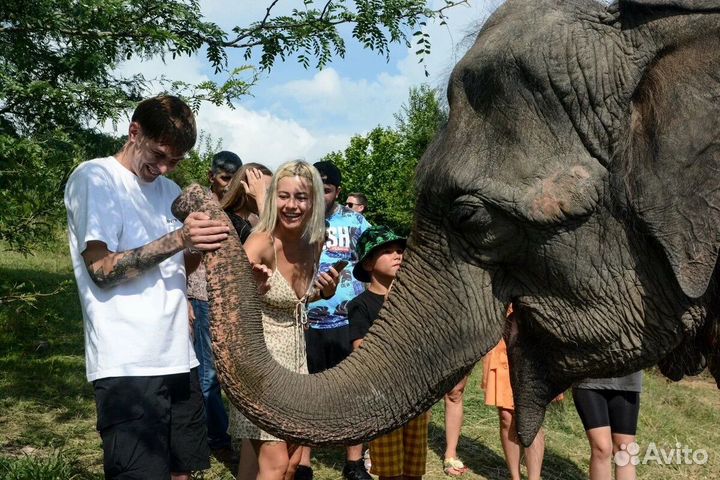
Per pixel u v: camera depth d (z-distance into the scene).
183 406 3.95
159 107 3.58
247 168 5.32
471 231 2.69
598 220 2.60
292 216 4.12
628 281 2.65
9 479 5.09
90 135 5.57
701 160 2.45
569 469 7.04
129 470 3.44
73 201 3.53
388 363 2.72
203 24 6.36
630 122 2.54
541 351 2.89
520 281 2.76
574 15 2.63
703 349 2.85
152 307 3.54
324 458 6.67
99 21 5.59
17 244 5.70
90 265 3.43
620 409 5.06
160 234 3.64
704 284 2.45
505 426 6.02
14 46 5.53
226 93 5.91
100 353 3.47
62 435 6.37
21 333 9.97
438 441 7.52
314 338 5.99
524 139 2.59
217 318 2.58
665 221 2.48
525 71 2.58
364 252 5.22
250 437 4.12
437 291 2.76
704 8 2.50
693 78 2.48
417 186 2.80
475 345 2.73
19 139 4.94
